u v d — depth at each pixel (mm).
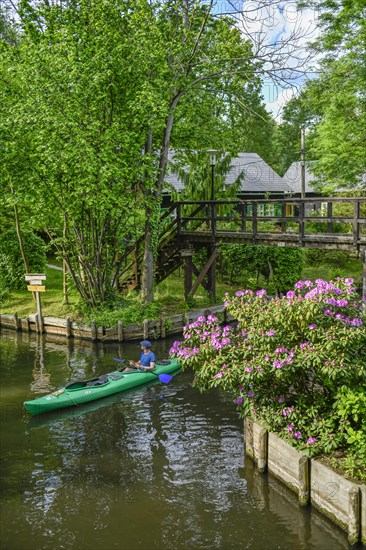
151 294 19828
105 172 15805
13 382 14148
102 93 16578
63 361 15961
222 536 7555
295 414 8703
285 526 7734
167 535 7609
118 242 19812
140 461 9766
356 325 8703
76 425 11438
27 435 10961
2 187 18859
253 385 9273
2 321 20547
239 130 21719
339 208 30531
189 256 20391
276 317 8820
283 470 8703
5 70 17938
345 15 20766
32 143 16828
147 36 16859
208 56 18641
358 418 8352
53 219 18750
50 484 9016
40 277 19156
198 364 9570
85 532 7707
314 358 8312
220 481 8984
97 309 19031
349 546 7238
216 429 11086
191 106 19641
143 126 18250
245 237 18219
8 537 7621
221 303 20938
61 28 17344
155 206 19266
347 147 22312
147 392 13344
